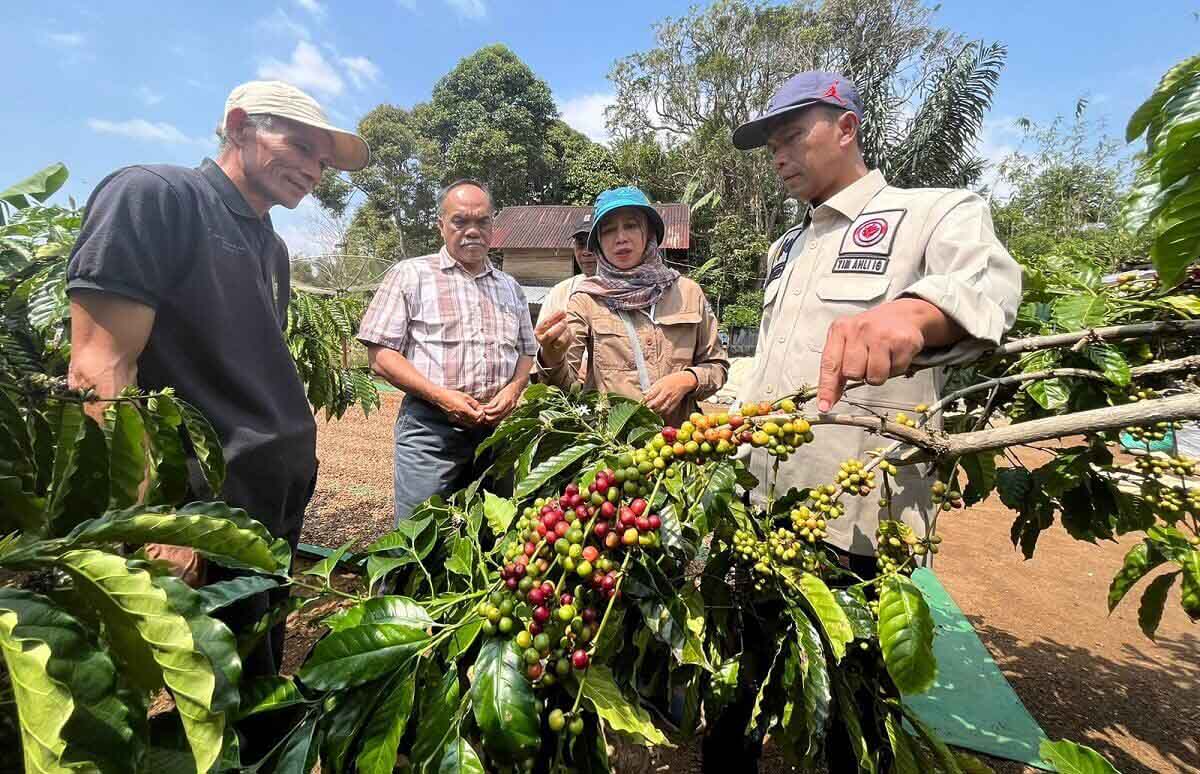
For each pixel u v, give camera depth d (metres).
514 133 29.89
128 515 0.87
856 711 1.42
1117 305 1.91
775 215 22.09
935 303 1.16
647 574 1.19
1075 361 1.82
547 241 22.16
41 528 1.04
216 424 1.88
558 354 2.87
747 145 2.43
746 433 1.18
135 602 0.69
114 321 1.61
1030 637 3.61
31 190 2.84
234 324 1.90
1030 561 4.83
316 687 1.00
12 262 2.74
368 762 0.93
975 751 2.52
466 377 3.08
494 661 1.00
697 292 3.17
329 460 7.07
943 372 2.03
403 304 3.06
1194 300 1.74
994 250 1.52
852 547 1.99
